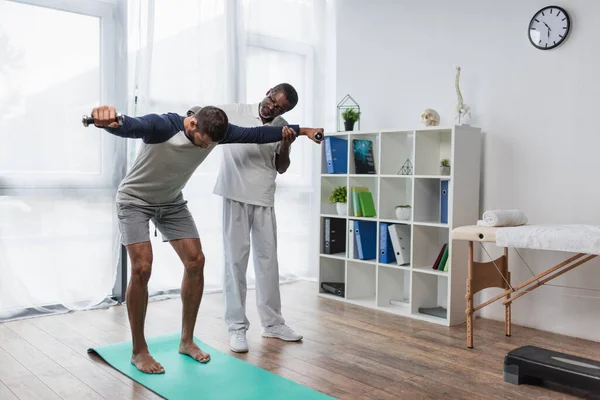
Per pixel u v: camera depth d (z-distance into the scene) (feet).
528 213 11.76
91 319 11.75
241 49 14.43
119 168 12.76
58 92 12.01
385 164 13.06
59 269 12.15
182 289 9.42
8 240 11.57
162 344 10.11
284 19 15.74
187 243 9.21
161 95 13.30
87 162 12.40
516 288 10.25
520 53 11.80
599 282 10.83
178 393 7.93
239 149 10.17
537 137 11.59
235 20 14.38
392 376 8.77
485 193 12.40
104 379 8.50
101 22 12.50
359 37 14.87
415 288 12.41
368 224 13.64
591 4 10.77
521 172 11.84
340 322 11.87
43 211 11.90
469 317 10.27
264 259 10.57
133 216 8.57
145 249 8.60
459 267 11.82
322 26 16.39
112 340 10.37
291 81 15.96
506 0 11.97
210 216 14.29
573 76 11.05
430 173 12.72
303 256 16.52
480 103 12.45
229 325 10.27
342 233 14.56
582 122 10.96
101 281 12.67
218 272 14.53
